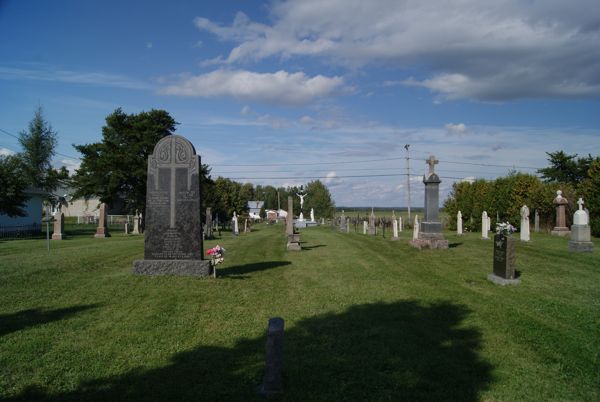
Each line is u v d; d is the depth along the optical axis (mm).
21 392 5824
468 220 44406
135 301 10406
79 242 28234
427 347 7598
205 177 57875
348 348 7512
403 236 36219
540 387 6168
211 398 5754
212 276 13547
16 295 10844
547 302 10617
